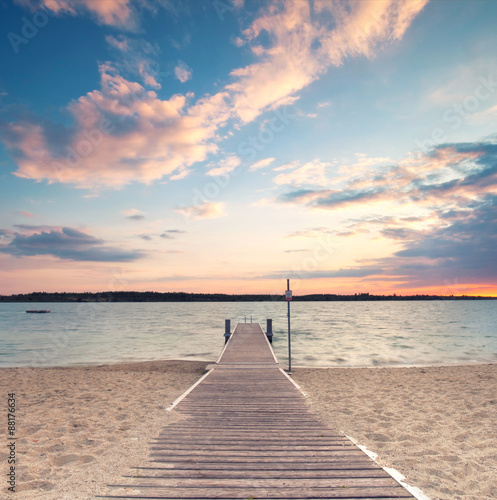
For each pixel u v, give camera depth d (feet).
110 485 10.87
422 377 38.73
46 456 13.88
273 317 234.79
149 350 75.41
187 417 19.45
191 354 68.80
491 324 163.32
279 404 22.65
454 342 87.10
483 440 16.51
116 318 239.30
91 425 18.69
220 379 32.09
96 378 38.40
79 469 12.39
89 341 95.50
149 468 12.08
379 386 32.60
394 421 20.01
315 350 71.31
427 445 15.71
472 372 42.96
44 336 113.39
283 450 13.76
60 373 43.37
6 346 86.28
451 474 12.39
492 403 25.02
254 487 10.46
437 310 398.21
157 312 356.79
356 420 20.17
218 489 10.36
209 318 230.89
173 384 34.19
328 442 14.78
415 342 86.99
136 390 30.55
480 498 10.52
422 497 9.96
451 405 24.38
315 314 291.17
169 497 9.91
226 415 19.88
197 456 13.16
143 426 17.72
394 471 11.76
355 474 11.43
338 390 30.27
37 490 10.75
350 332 116.57
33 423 19.24
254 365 40.57
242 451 13.65
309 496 9.91
